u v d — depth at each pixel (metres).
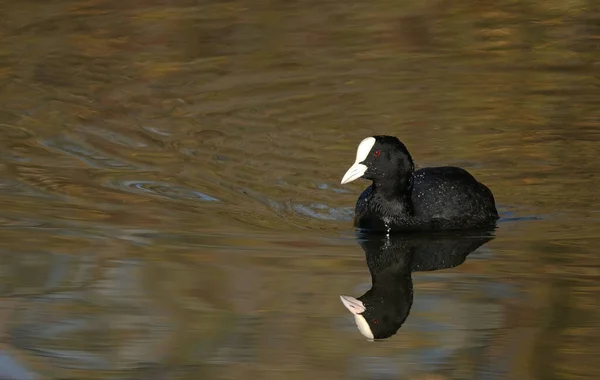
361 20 21.67
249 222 13.10
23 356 9.39
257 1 22.86
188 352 9.46
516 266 11.45
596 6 22.06
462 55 19.88
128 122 16.83
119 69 19.22
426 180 13.35
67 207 13.37
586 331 9.71
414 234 12.77
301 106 17.64
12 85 18.36
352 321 10.05
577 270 11.23
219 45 20.38
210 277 11.10
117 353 9.39
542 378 8.86
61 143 15.89
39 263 11.51
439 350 9.47
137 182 14.44
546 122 16.83
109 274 11.19
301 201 13.99
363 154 13.01
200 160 15.37
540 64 19.30
